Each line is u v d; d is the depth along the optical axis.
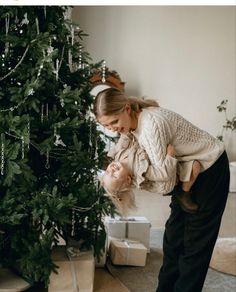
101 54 5.42
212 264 2.55
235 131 5.62
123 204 1.74
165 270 1.97
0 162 1.80
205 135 1.71
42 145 1.87
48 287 2.04
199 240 1.77
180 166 1.67
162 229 3.40
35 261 1.82
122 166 1.62
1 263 2.04
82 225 2.12
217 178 1.70
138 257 2.56
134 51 5.45
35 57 1.87
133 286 2.32
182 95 5.57
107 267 2.52
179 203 1.78
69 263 2.04
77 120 1.91
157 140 1.55
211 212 1.73
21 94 1.81
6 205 1.84
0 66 1.89
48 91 1.93
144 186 1.63
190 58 5.50
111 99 1.58
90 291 2.09
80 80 2.11
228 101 5.62
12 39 1.84
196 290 1.82
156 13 5.40
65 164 1.98
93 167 1.99
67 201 1.84
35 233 1.94
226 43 5.50
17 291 1.99
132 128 1.65
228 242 2.75
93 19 5.34
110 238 2.71
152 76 5.50
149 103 1.68
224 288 2.30
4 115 1.85
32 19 1.95
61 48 2.04
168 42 5.46
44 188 1.90
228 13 5.44
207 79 5.56
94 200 2.02
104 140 2.25
